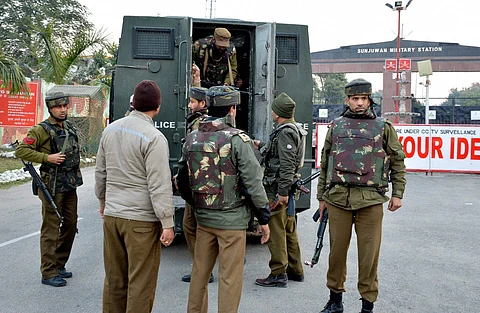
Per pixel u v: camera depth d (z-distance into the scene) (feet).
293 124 16.57
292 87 22.21
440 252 21.67
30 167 17.04
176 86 21.07
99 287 17.31
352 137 13.98
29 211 31.55
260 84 22.04
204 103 16.39
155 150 11.69
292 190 16.63
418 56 102.12
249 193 12.16
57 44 62.95
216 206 12.16
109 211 12.07
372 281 14.07
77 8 119.75
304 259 20.94
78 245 23.04
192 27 21.58
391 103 98.07
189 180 12.56
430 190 39.99
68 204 17.83
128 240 11.94
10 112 63.16
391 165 14.34
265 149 16.94
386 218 29.09
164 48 21.12
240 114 24.52
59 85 63.93
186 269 19.31
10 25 108.17
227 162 12.14
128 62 21.01
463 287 17.21
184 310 15.23
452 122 90.63
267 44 21.45
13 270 19.13
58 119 17.33
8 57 47.03
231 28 22.74
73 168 17.65
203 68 23.08
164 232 11.72
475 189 40.47
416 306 15.48
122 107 20.99
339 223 14.24
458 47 100.63
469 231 25.68
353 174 13.85
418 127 49.96
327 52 104.37
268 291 16.89
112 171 12.13
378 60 102.47
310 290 17.03
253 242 23.80
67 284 17.61
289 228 17.60
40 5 114.21
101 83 78.38
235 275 12.23
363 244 14.06
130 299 12.01
